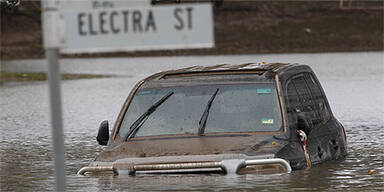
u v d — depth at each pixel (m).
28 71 182.25
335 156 32.78
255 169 26.72
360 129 50.91
